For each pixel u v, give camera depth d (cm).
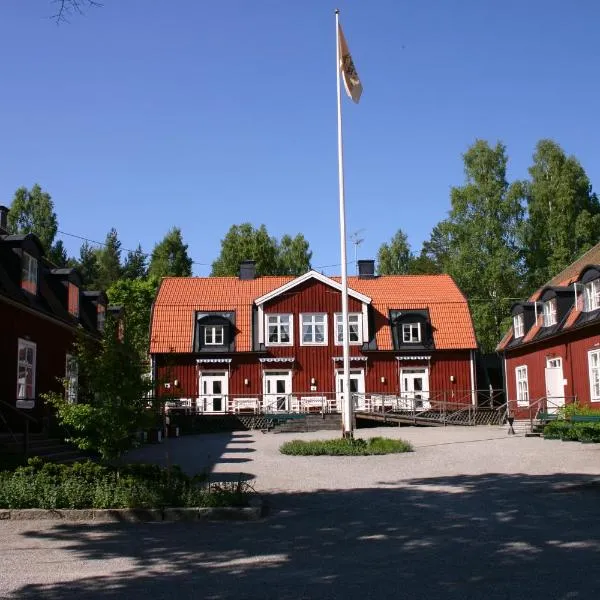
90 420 1205
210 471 1652
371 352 3919
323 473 1585
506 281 4725
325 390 3897
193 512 1079
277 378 3900
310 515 1089
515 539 870
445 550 823
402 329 3975
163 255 6806
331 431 3231
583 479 1388
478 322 4694
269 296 3944
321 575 722
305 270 6669
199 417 3469
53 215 6194
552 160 4856
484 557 782
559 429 2312
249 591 668
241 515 1075
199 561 798
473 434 2692
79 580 718
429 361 3938
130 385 1216
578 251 4669
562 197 4709
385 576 711
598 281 2634
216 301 4075
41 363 2258
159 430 2636
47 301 2333
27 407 2116
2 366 1936
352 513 1094
